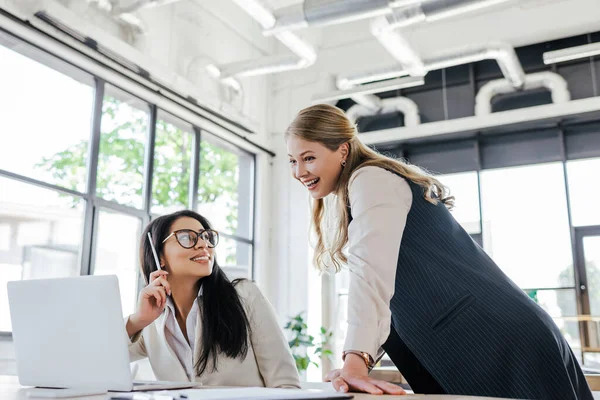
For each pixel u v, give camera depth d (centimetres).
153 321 171
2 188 392
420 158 618
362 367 102
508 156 586
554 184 562
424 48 598
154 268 183
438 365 116
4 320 386
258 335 176
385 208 119
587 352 524
